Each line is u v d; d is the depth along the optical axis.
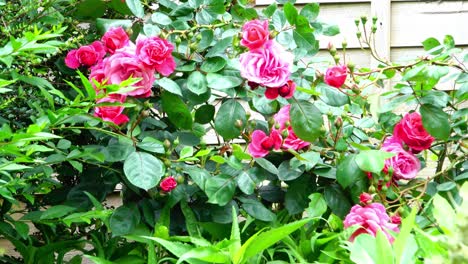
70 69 1.95
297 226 1.41
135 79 1.49
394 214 1.77
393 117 2.09
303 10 2.03
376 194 1.79
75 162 1.71
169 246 1.48
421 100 1.93
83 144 2.09
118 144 1.75
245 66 1.71
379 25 3.13
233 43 1.87
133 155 1.68
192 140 1.91
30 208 2.02
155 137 1.88
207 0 1.98
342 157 1.88
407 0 3.18
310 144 1.88
